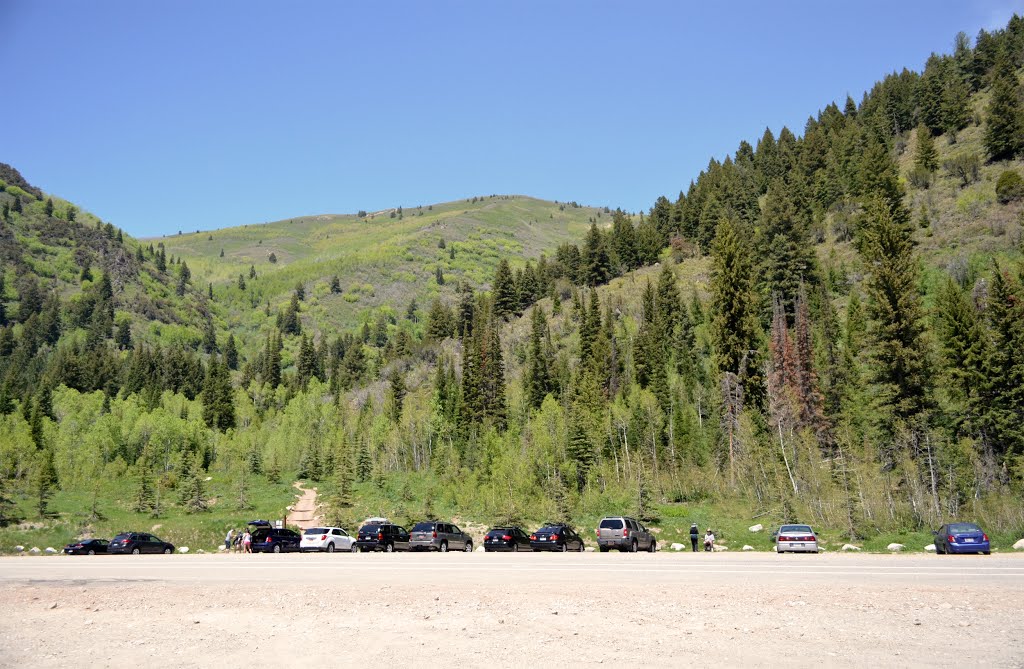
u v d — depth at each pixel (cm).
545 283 16112
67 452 8744
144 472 7250
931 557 3197
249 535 4672
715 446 7025
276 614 1784
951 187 11781
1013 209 9869
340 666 1307
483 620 1638
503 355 11669
